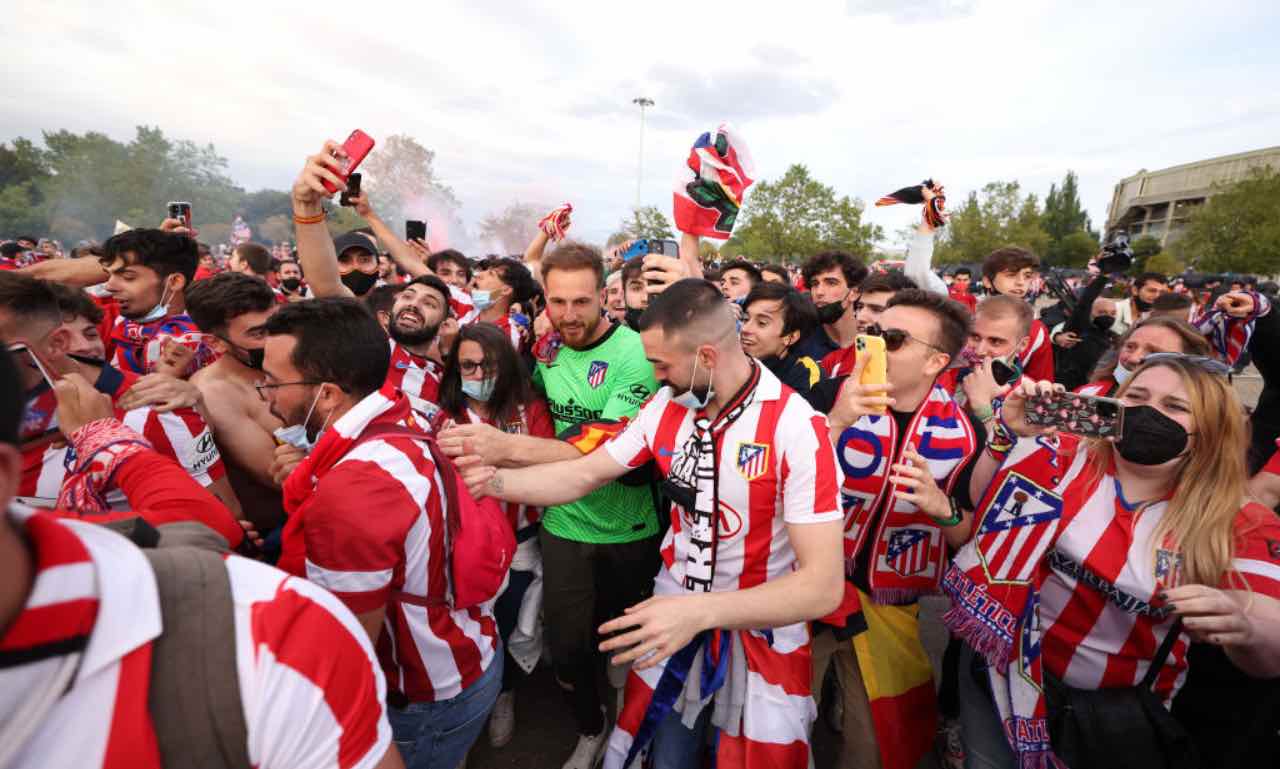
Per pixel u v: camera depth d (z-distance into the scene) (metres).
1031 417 1.62
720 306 1.58
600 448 1.94
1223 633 1.35
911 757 2.01
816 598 1.45
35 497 1.62
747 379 1.64
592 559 2.34
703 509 1.68
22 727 0.55
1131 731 1.55
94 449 1.45
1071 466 1.68
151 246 2.93
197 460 1.99
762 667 1.70
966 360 3.17
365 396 1.56
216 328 2.25
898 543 2.02
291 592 0.76
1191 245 35.34
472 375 2.39
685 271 2.29
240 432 2.27
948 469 2.02
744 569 1.69
